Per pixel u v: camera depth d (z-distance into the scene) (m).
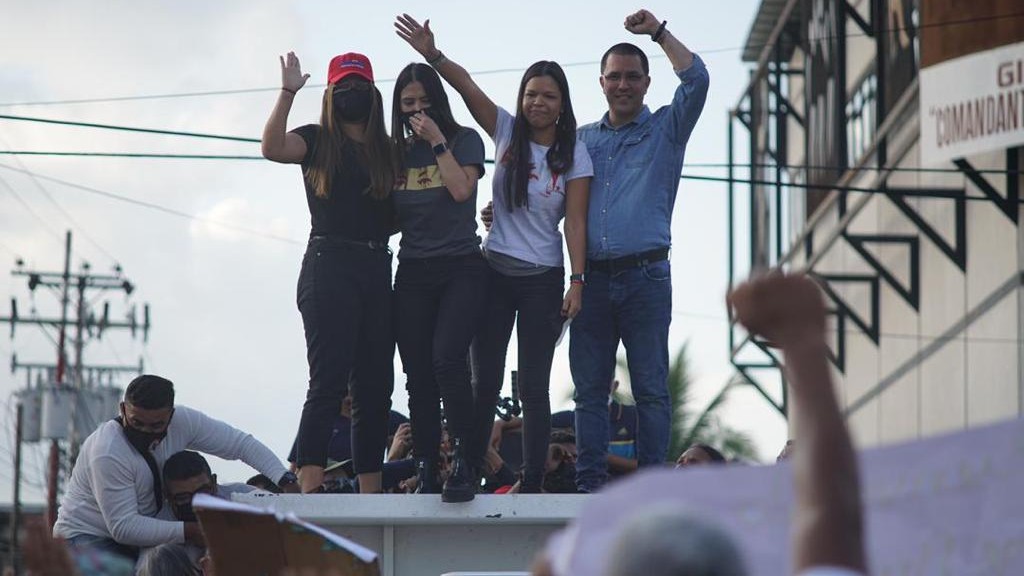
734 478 5.33
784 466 5.32
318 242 15.90
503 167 16.41
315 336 15.77
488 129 16.77
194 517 15.24
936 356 43.31
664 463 16.53
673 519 4.18
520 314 16.25
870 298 49.94
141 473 15.23
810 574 4.39
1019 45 34.88
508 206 16.27
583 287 16.70
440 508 14.95
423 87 16.14
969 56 35.97
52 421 89.19
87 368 95.38
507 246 16.19
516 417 19.06
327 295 15.72
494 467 18.12
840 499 4.45
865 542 4.81
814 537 4.44
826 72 48.56
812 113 51.03
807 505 4.48
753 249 53.19
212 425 16.17
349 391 16.48
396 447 18.69
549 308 16.20
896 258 47.03
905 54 44.16
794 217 57.91
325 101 15.93
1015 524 5.21
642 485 5.32
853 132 51.03
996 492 5.26
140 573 13.10
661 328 16.66
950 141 36.44
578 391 16.70
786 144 54.19
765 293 4.64
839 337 54.94
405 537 15.28
